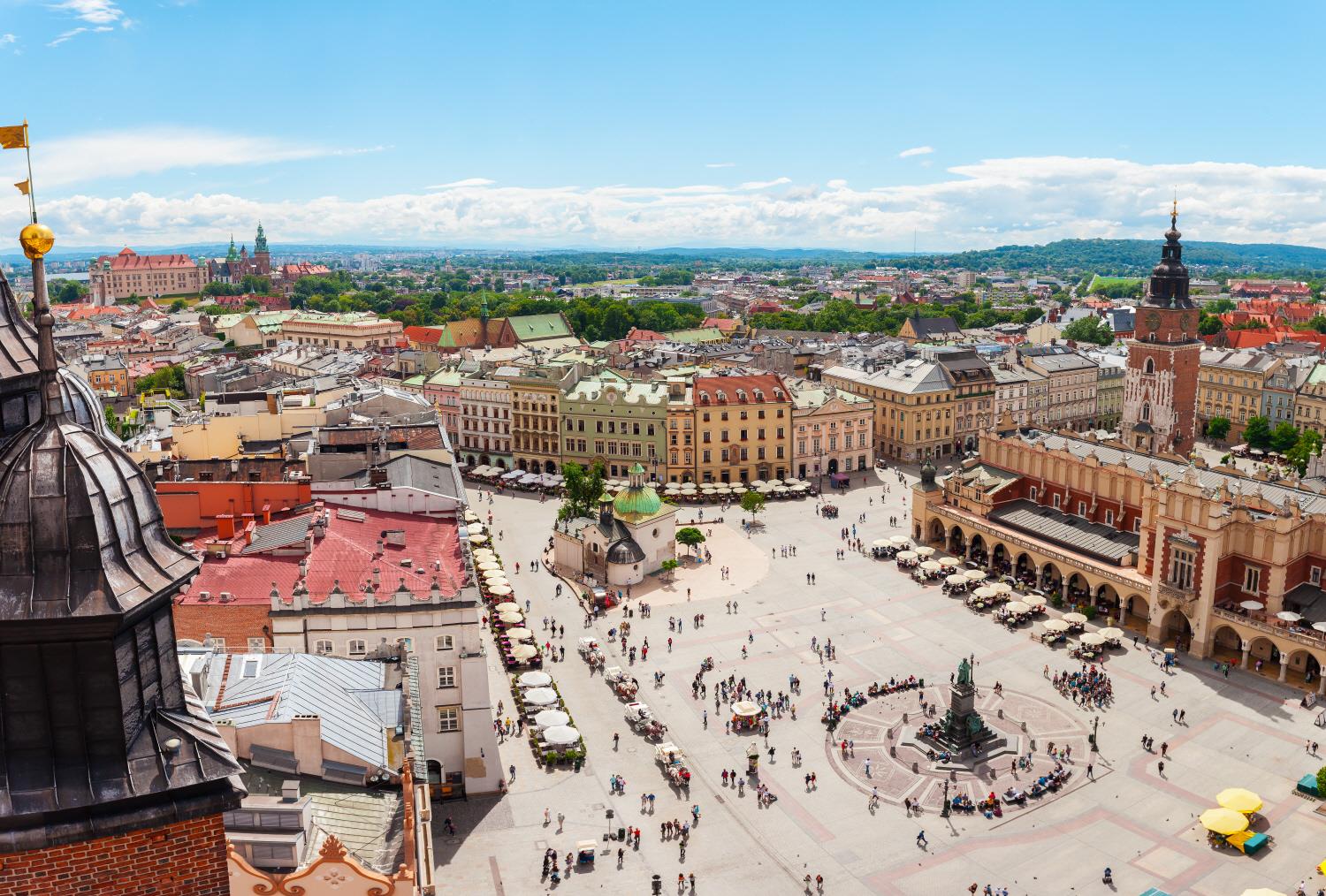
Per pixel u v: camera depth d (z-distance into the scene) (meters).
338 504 120.75
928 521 186.00
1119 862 95.19
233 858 47.66
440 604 100.50
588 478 194.62
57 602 23.06
